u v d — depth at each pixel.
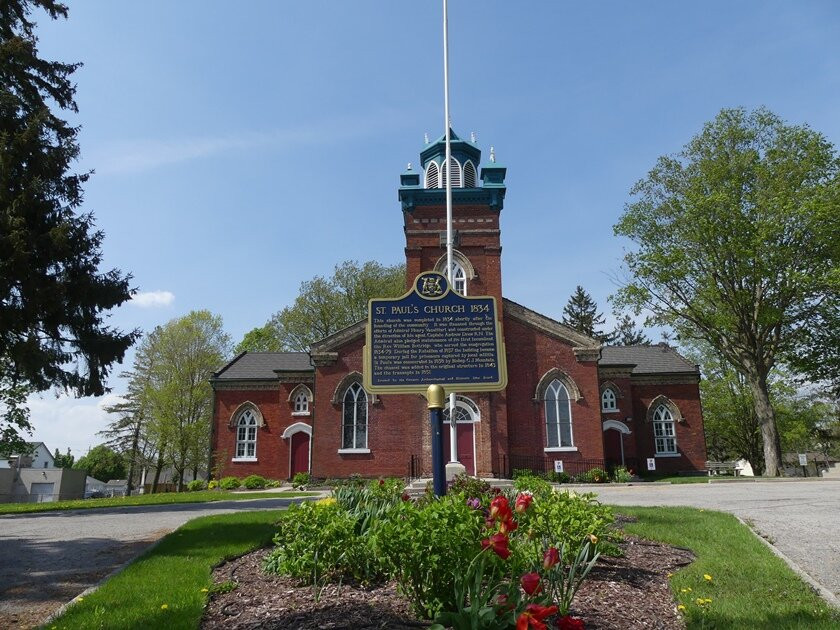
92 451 111.06
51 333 20.88
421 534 5.44
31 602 7.59
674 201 34.75
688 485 25.91
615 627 5.90
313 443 31.95
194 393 51.94
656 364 40.44
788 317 34.06
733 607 6.50
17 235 18.53
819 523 12.35
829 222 30.59
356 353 32.97
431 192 33.88
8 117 20.19
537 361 32.44
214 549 10.04
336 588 7.12
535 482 10.19
